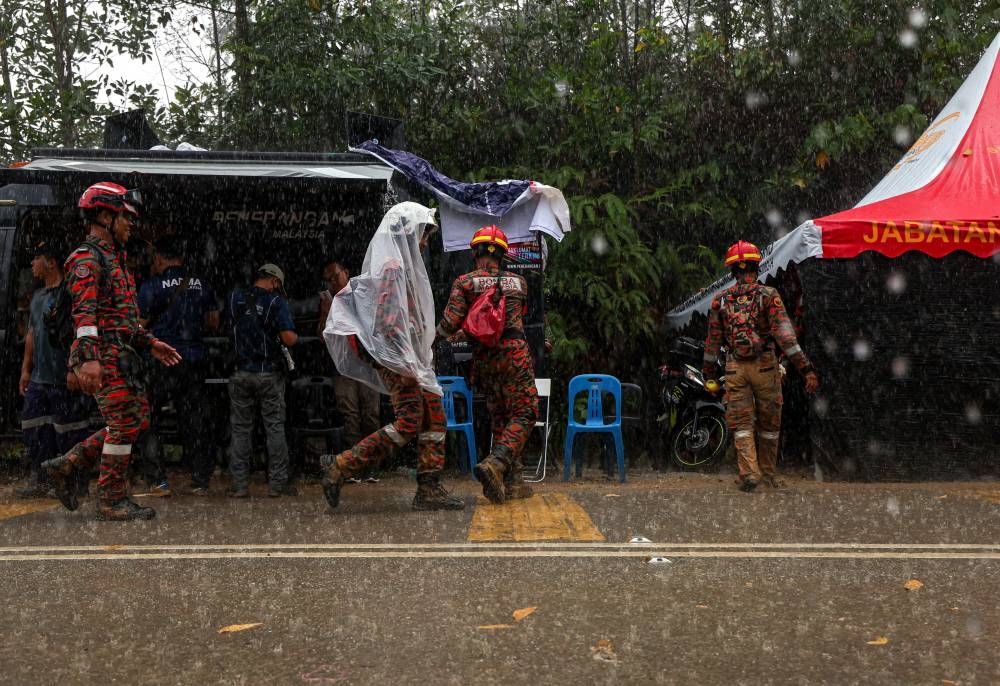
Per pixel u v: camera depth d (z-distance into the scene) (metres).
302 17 11.97
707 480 8.48
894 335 8.02
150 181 7.62
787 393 9.69
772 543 4.80
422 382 6.02
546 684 2.63
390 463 8.65
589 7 12.56
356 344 6.05
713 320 7.79
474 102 12.23
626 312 11.27
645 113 12.27
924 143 9.98
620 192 12.17
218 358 8.01
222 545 4.82
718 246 12.55
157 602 3.59
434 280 9.16
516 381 6.50
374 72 11.83
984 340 8.04
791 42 12.52
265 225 10.30
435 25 12.70
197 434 7.48
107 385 5.76
